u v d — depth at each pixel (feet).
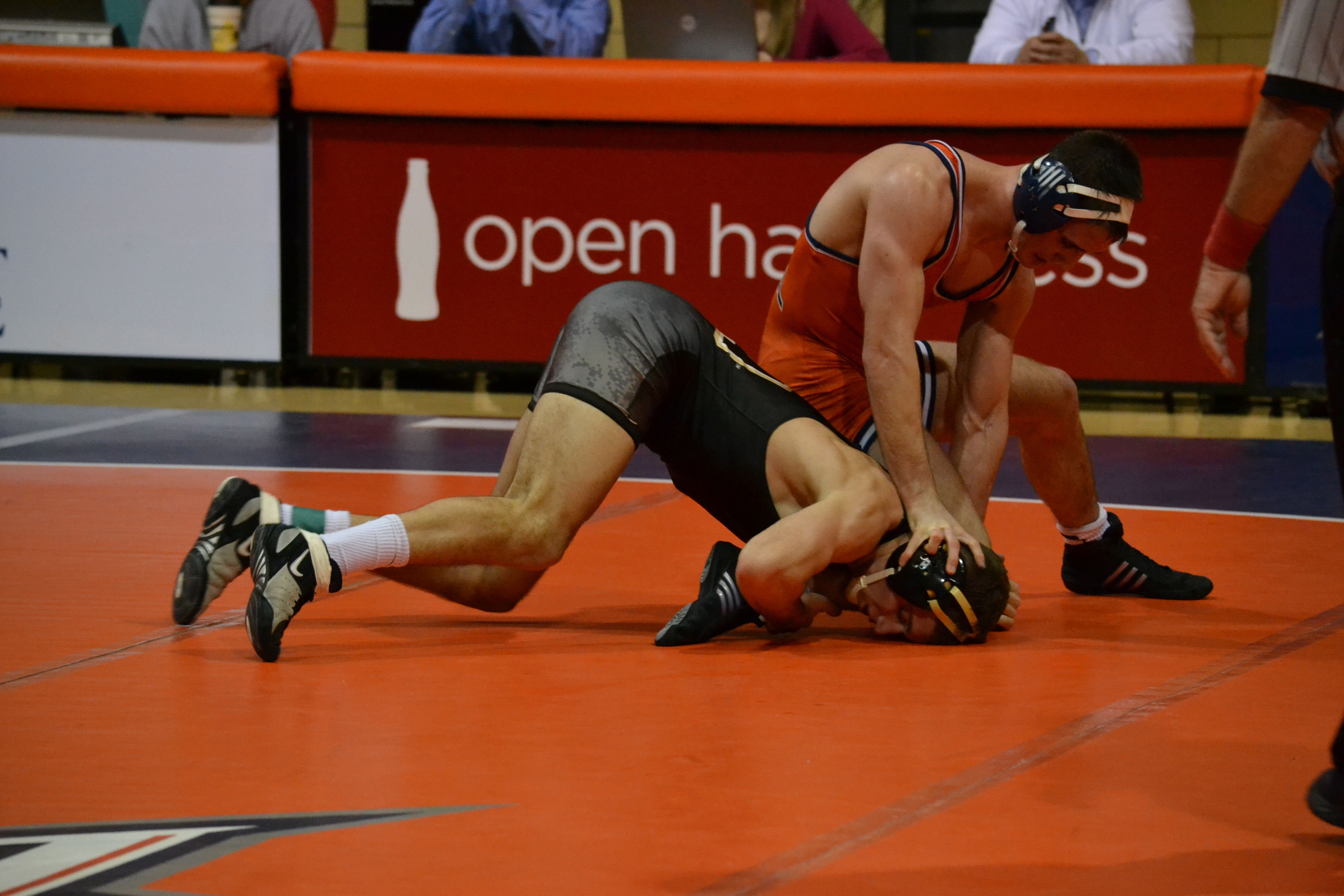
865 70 77.56
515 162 81.20
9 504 55.21
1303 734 28.78
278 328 83.46
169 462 66.85
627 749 27.40
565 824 23.38
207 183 82.74
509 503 35.83
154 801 24.34
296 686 31.81
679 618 36.42
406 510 55.16
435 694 31.30
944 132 77.92
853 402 41.01
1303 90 25.75
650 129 80.18
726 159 79.92
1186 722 29.58
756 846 22.49
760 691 31.94
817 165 79.36
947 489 38.52
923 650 36.29
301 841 22.56
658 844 22.54
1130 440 79.15
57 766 26.12
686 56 88.99
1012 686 32.58
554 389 36.52
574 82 79.25
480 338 82.74
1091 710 30.50
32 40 97.96
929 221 36.32
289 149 82.58
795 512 37.24
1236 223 28.99
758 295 80.69
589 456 35.99
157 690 31.30
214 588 36.94
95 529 50.72
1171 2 86.94
